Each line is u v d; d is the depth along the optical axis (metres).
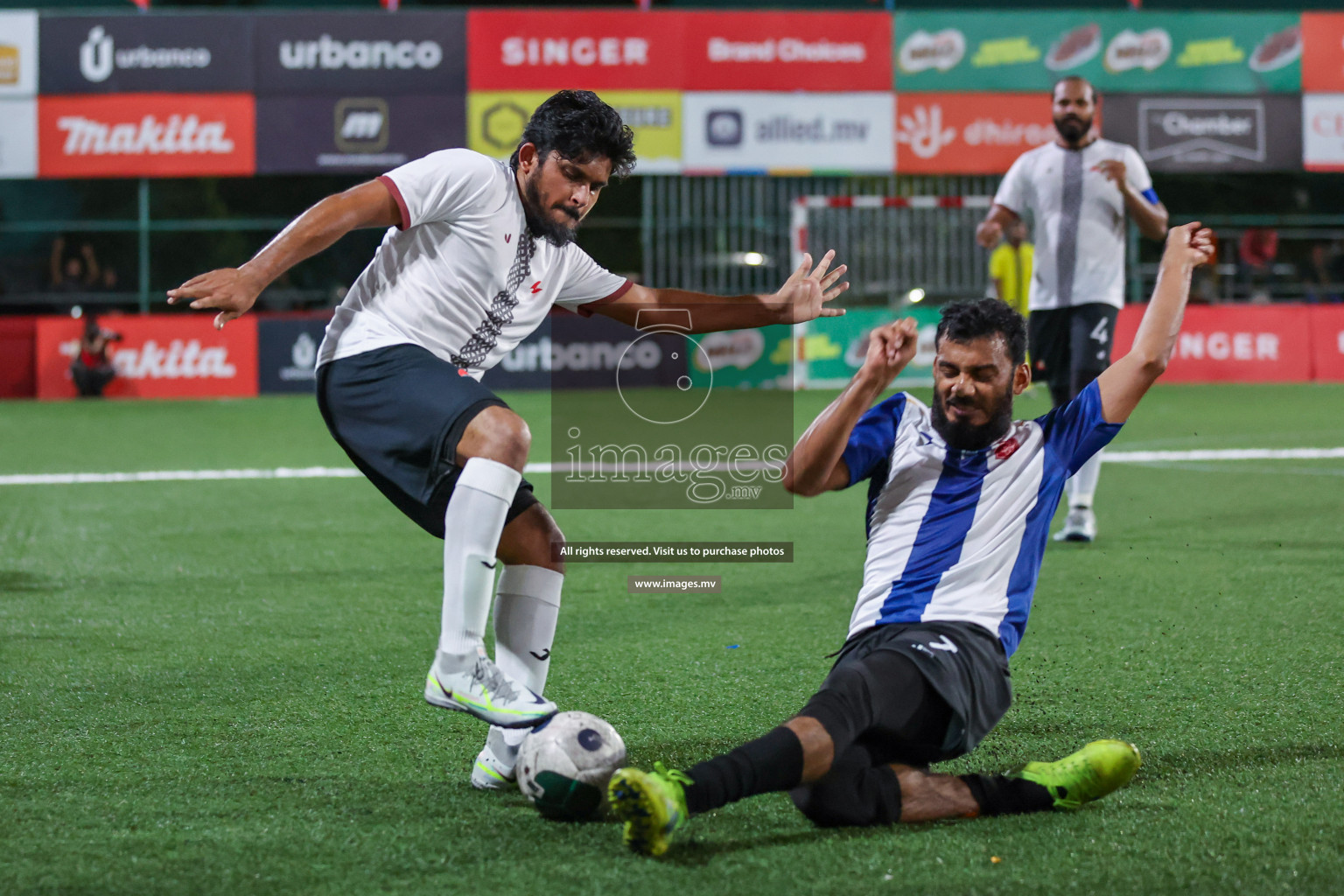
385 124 21.73
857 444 3.82
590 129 3.78
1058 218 8.59
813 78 21.70
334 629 6.21
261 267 3.42
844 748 3.27
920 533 3.77
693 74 21.67
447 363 3.81
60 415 18.48
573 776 3.51
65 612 6.63
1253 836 3.39
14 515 9.97
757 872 3.19
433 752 4.26
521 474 3.66
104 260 27.16
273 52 21.66
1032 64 21.78
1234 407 17.42
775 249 22.33
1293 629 5.93
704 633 6.04
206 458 13.59
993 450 3.77
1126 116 21.89
